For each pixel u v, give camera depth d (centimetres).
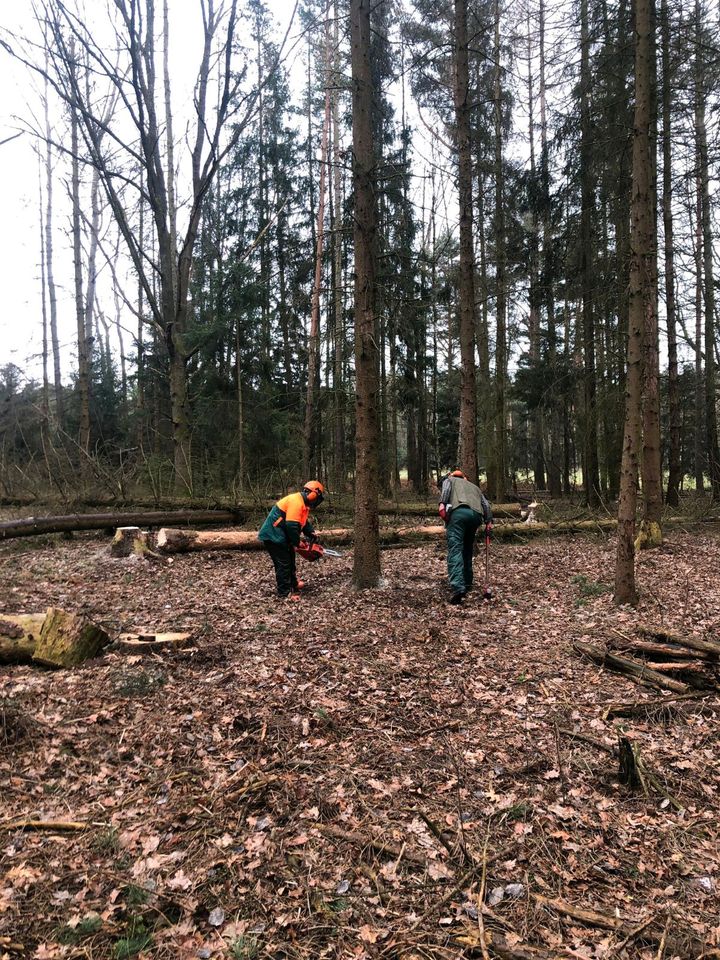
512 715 409
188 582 777
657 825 296
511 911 244
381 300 855
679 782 330
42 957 219
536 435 2459
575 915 240
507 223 1761
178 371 1328
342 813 305
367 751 364
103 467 1284
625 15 780
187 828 293
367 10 668
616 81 938
